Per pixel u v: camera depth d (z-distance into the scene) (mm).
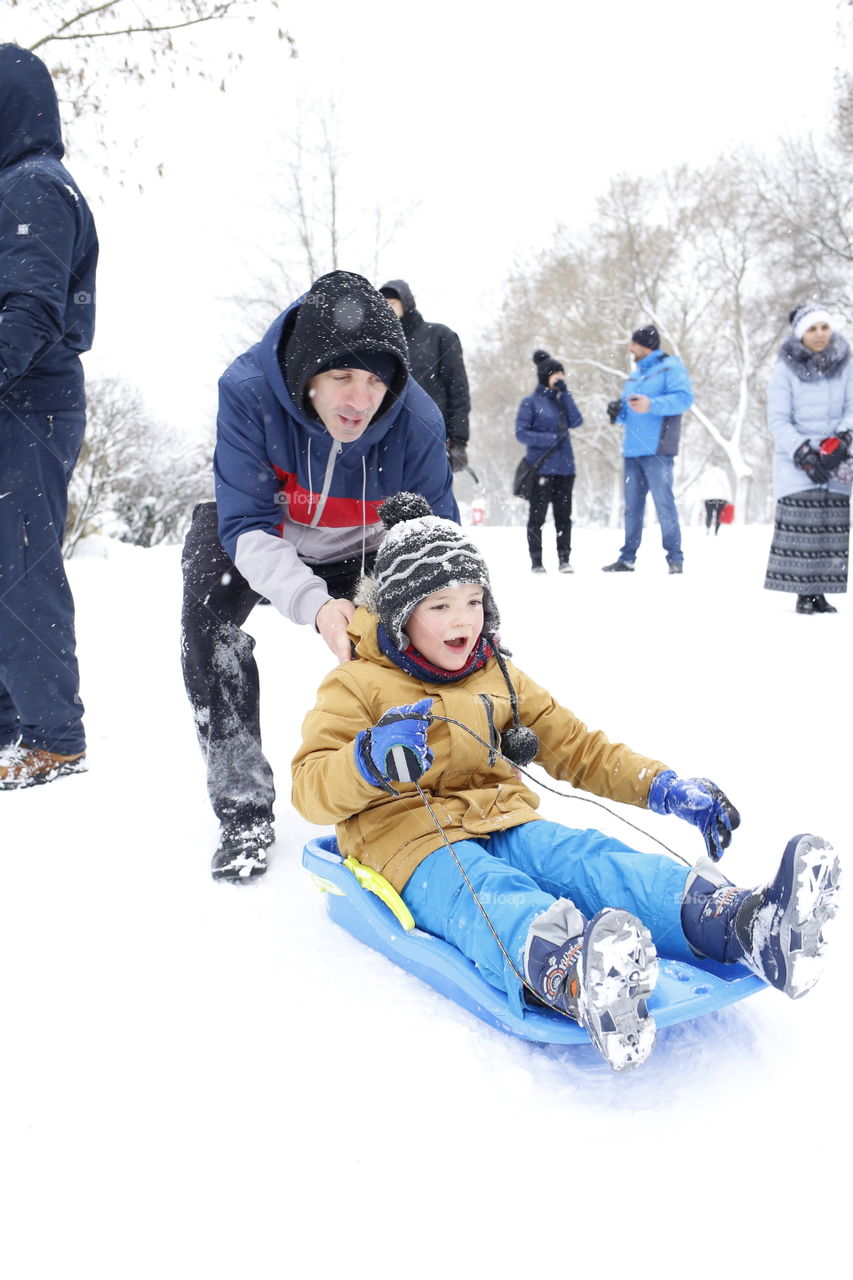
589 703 4184
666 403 8750
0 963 2248
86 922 2441
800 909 1709
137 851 2881
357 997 2066
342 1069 1815
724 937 1881
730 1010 1995
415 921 2107
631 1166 1549
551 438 8969
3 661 3418
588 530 16156
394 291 6332
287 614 2553
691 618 6211
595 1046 1664
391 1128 1647
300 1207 1473
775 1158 1562
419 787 2211
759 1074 1786
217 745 2828
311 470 2652
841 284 28203
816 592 6375
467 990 1901
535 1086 1758
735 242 33438
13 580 3346
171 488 16453
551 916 1800
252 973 2178
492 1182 1516
